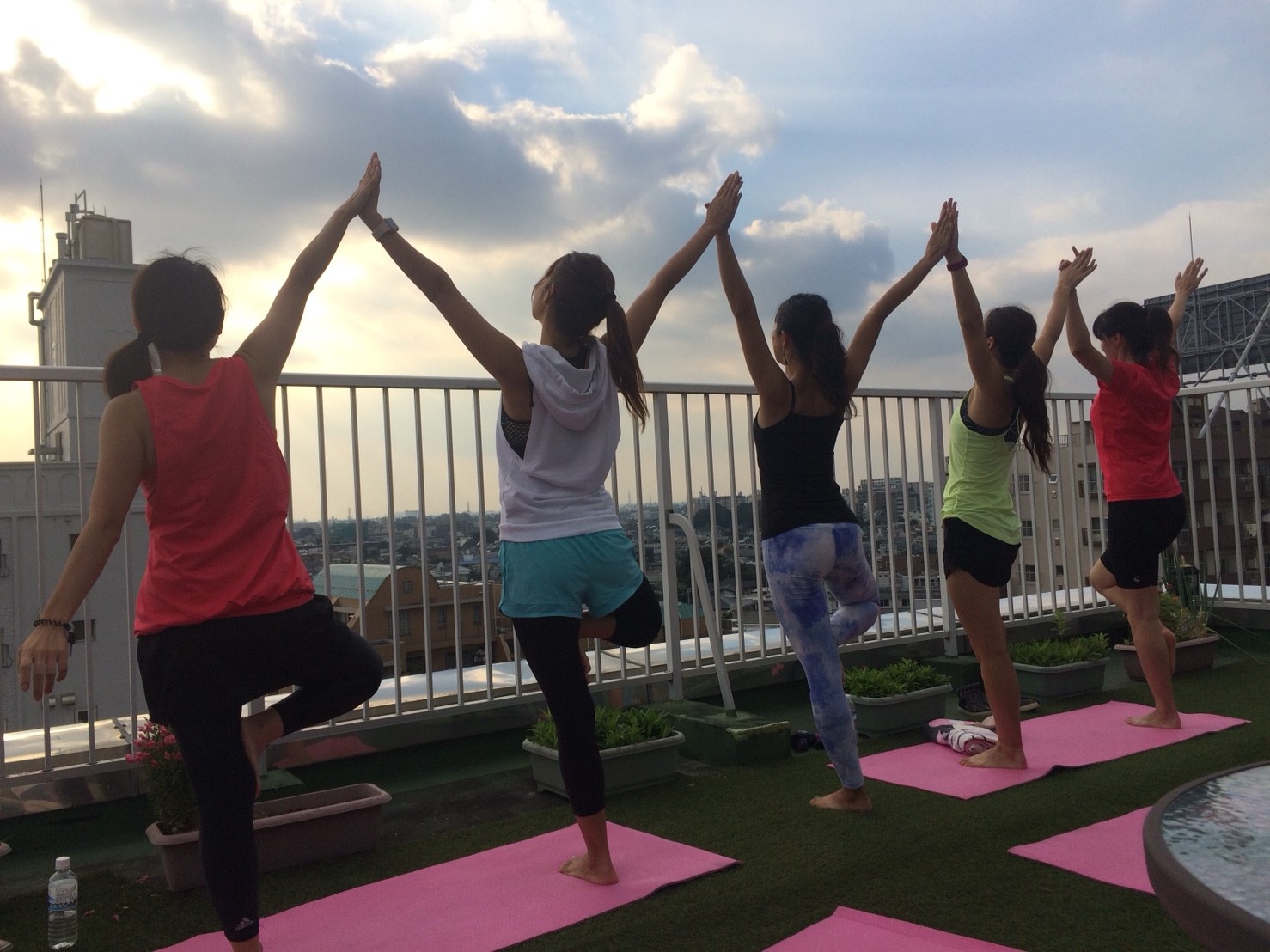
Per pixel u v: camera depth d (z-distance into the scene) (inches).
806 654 111.3
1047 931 76.0
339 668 73.9
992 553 125.4
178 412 66.7
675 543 163.3
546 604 85.7
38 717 144.3
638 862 95.4
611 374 90.8
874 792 118.7
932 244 121.3
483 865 96.5
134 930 84.3
